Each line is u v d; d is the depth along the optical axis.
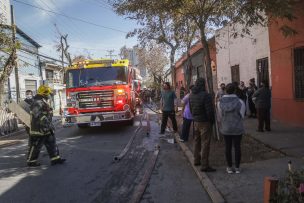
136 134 15.84
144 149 12.23
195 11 11.98
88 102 16.56
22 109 11.53
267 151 10.05
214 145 11.05
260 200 6.31
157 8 12.44
